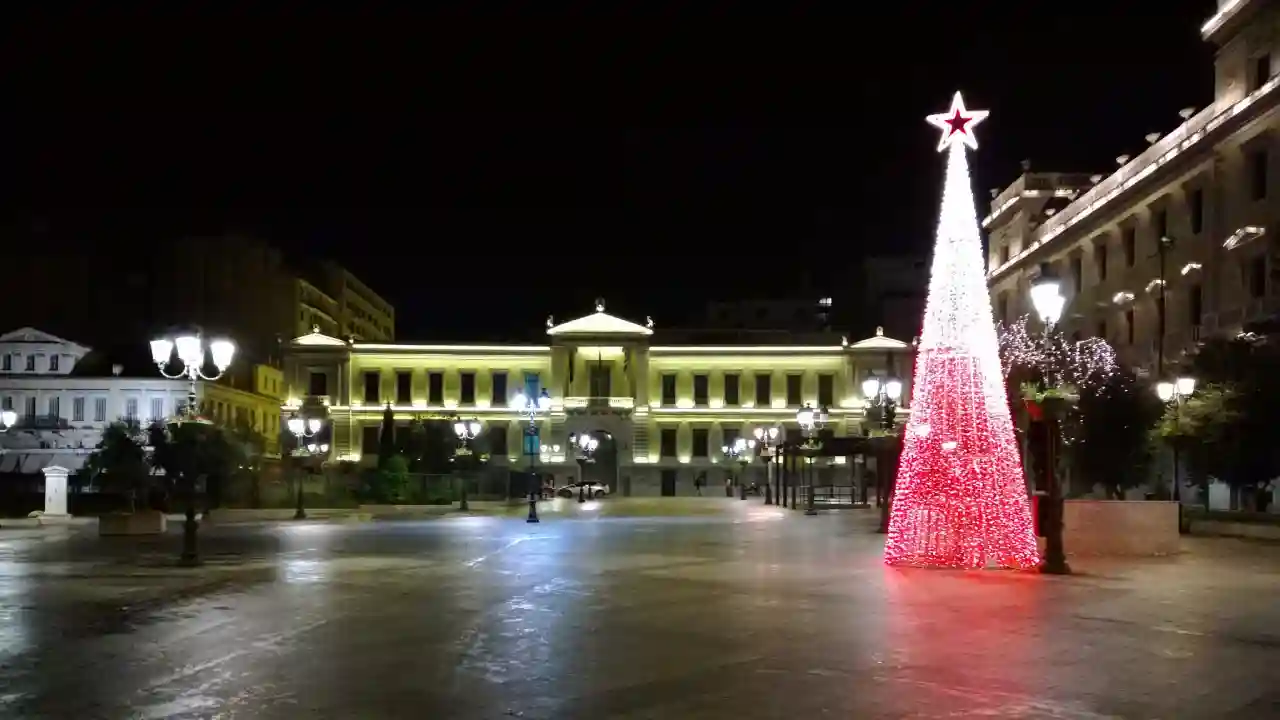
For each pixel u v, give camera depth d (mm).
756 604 14797
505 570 19891
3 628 12859
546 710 8617
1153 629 12531
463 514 49375
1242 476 34656
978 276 20734
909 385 91062
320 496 50750
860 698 8984
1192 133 51938
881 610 14156
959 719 8297
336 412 92000
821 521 40375
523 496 74750
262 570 19953
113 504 43750
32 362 79125
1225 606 14539
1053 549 19078
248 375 90375
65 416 78125
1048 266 21656
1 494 45781
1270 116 44312
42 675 10055
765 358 93500
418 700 8977
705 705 8766
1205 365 36562
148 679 9852
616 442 92375
